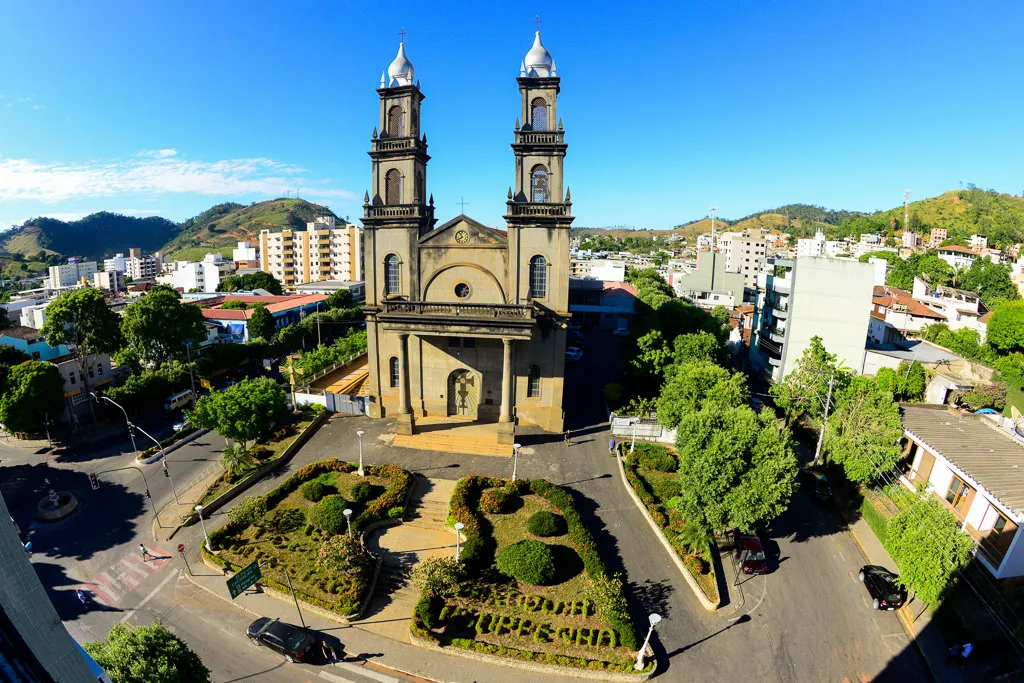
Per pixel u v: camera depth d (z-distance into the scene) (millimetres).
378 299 45156
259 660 23812
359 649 24500
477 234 42688
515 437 43812
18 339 52688
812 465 41812
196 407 38781
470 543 29656
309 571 28391
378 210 43438
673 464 38844
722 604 27781
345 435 44281
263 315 78750
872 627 26922
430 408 46594
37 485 37875
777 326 63875
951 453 35250
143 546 30359
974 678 24125
